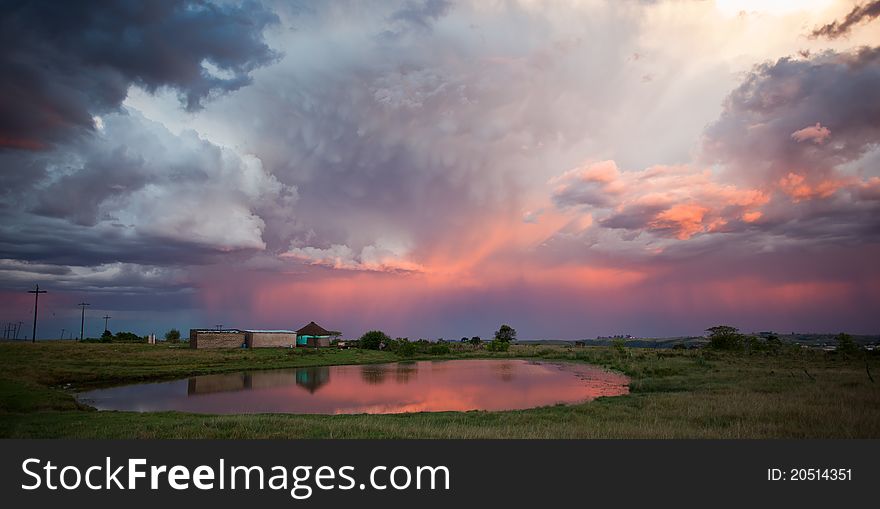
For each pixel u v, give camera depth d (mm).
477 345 123750
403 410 29516
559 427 19000
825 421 18766
